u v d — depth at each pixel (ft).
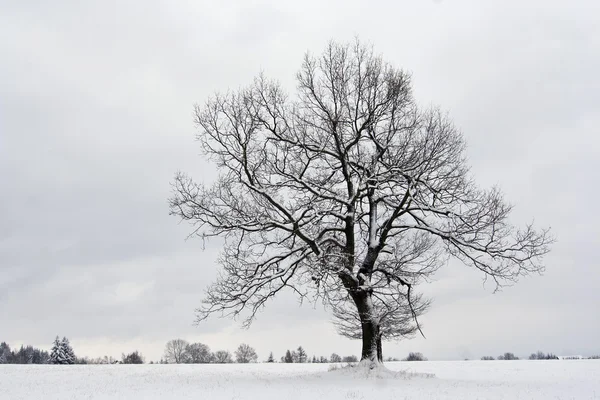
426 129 78.48
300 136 81.20
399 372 76.07
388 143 80.43
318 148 80.69
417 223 80.89
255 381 70.44
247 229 76.69
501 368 124.88
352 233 78.95
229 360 362.12
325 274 70.79
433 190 74.49
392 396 52.85
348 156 82.12
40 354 347.36
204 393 55.72
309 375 76.59
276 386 62.69
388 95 78.23
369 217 83.66
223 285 75.56
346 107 79.61
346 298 75.87
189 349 364.38
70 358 257.75
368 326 76.13
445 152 78.74
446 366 140.26
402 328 81.82
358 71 80.07
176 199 77.77
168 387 62.49
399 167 77.71
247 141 76.95
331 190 83.30
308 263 71.41
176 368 123.03
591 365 135.74
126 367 129.08
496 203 74.64
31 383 71.46
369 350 75.51
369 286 75.46
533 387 63.52
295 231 74.54
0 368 119.03
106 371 105.29
